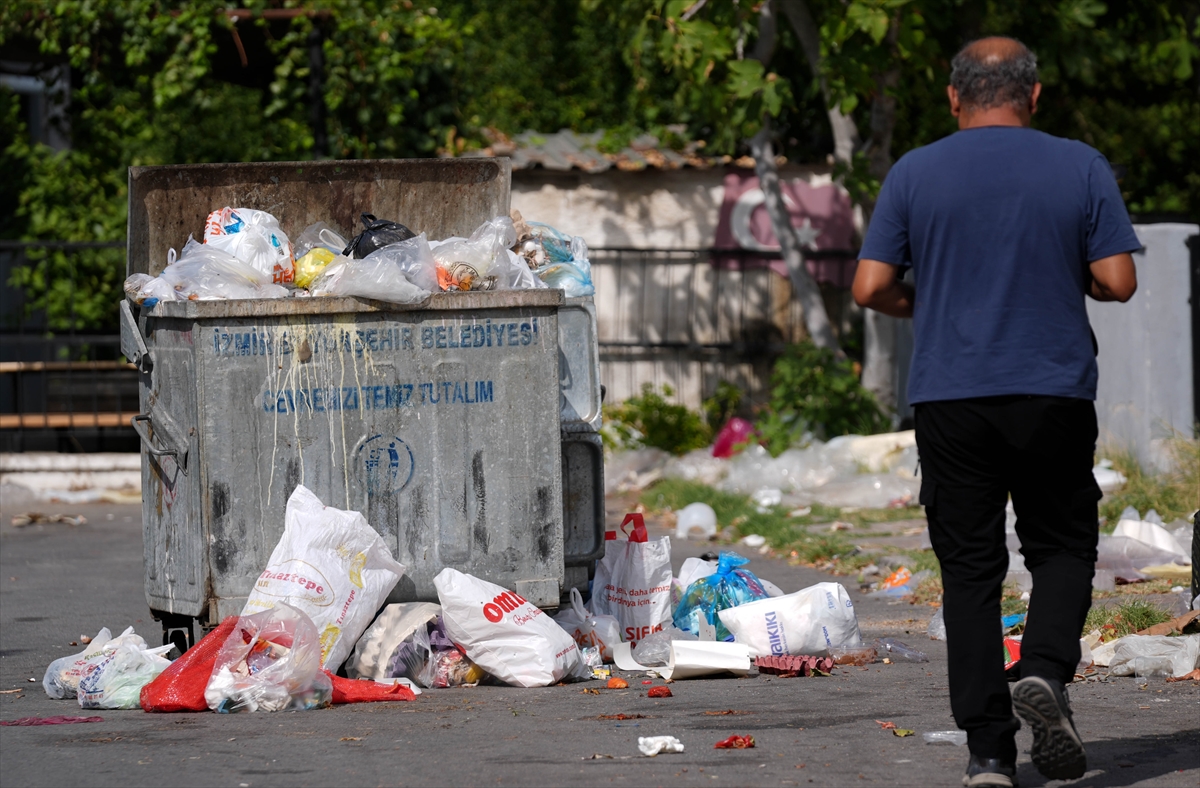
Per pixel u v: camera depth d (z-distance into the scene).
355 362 13.73
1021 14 33.97
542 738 10.95
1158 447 26.42
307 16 36.66
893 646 15.38
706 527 27.05
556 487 14.30
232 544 13.47
